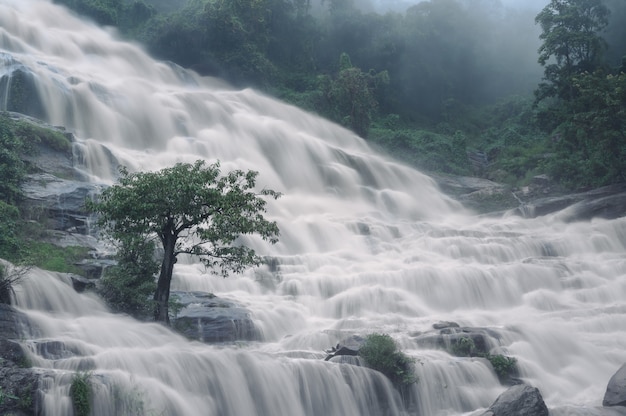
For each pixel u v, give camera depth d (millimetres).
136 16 77188
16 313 19469
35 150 34500
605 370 25141
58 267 25484
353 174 57375
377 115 81625
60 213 29719
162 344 21219
